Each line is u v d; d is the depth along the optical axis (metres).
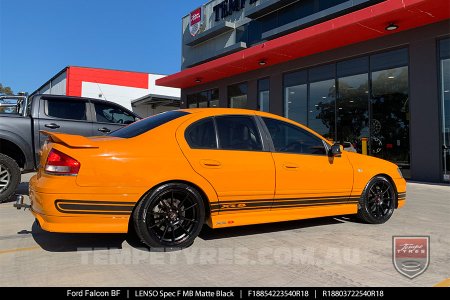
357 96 12.17
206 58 20.47
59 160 3.42
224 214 4.02
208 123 4.12
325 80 13.27
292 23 14.70
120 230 3.52
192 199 3.84
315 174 4.57
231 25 18.73
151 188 3.62
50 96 6.47
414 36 10.59
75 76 29.67
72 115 6.56
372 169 5.10
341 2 13.66
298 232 4.66
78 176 3.38
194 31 21.69
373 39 11.65
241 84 17.17
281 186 4.31
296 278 3.14
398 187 5.37
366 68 11.93
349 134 12.34
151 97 26.52
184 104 20.91
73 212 3.37
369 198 5.10
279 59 14.34
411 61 10.64
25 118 6.14
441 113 10.02
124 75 31.64
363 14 10.10
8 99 7.20
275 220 4.32
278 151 4.44
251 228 4.84
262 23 17.25
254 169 4.13
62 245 3.95
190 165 3.79
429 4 9.01
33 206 3.68
